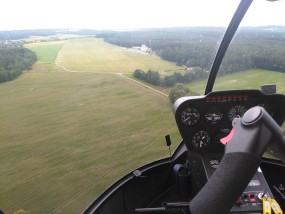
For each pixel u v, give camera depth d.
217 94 2.79
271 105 2.85
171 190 3.41
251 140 0.76
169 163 3.42
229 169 0.76
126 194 3.07
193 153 2.84
